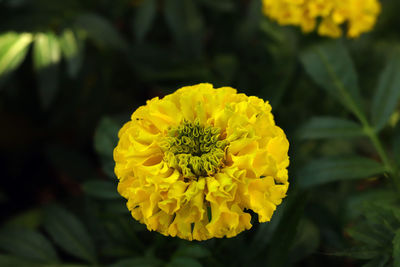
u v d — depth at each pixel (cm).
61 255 43
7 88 50
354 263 40
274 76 41
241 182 27
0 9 42
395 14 50
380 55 47
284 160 28
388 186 37
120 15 49
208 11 52
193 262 30
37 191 54
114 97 54
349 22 40
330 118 36
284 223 30
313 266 40
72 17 42
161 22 55
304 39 40
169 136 28
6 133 54
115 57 50
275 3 40
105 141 34
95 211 37
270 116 28
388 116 35
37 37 41
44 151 56
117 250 33
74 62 41
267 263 32
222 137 28
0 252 38
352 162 34
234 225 27
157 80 46
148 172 27
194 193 27
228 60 47
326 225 36
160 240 31
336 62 37
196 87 29
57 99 51
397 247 27
